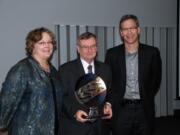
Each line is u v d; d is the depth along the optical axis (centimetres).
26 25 399
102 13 447
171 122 495
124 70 288
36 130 216
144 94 287
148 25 486
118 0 457
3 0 385
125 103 289
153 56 291
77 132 247
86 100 246
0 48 387
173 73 517
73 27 429
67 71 251
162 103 509
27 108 218
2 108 219
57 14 418
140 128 291
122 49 294
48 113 222
